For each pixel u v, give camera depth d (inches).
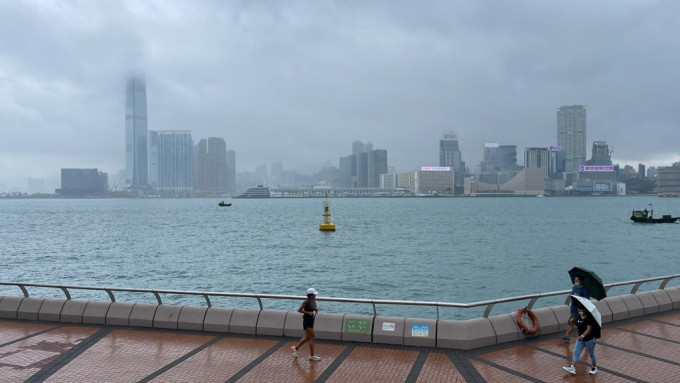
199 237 3681.1
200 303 1395.2
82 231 4279.0
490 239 3454.7
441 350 587.8
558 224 5036.9
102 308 706.8
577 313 556.7
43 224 5246.1
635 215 5246.1
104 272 2066.9
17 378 507.2
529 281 1796.3
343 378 502.0
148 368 534.3
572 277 637.9
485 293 1585.9
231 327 659.4
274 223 5398.6
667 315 735.1
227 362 551.8
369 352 582.6
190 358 564.7
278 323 649.0
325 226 4195.4
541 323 645.9
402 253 2650.1
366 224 5103.3
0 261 2405.3
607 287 713.0
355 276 1916.8
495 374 510.9
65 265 2271.2
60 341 627.8
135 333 660.1
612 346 598.2
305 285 1738.4
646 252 2691.9
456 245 3056.1
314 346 606.2
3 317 734.5
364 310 1270.9
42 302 729.6
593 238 3516.2
